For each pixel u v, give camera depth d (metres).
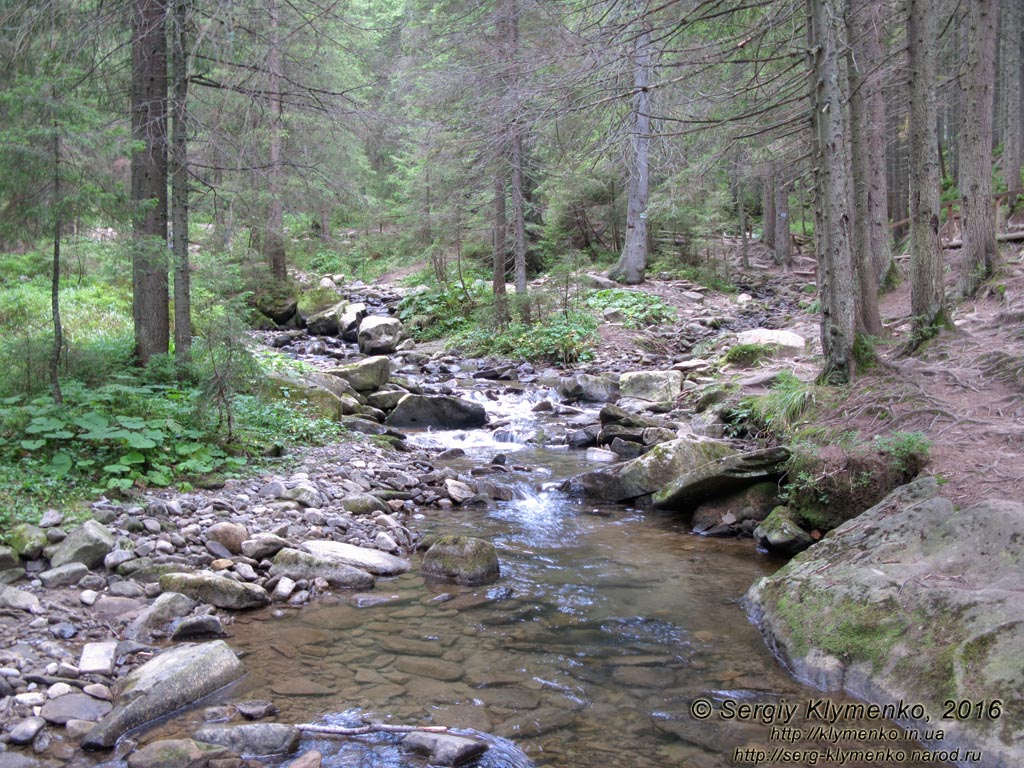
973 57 13.45
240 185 12.70
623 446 10.36
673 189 12.46
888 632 4.33
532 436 11.53
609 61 8.74
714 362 14.92
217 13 8.52
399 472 8.87
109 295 15.02
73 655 4.32
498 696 4.13
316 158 14.32
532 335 18.44
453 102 16.39
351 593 5.66
